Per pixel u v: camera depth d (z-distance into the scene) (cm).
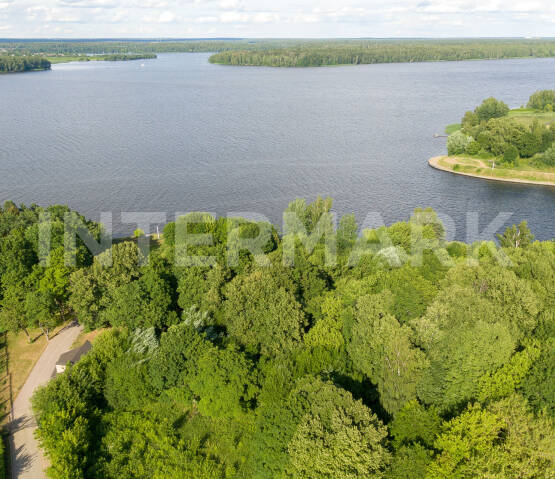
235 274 8619
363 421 5003
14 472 5622
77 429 5838
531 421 4759
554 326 6366
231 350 6456
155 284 7725
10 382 7056
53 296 8294
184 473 5647
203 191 19150
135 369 6531
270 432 5316
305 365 6341
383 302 6938
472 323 6331
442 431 5166
